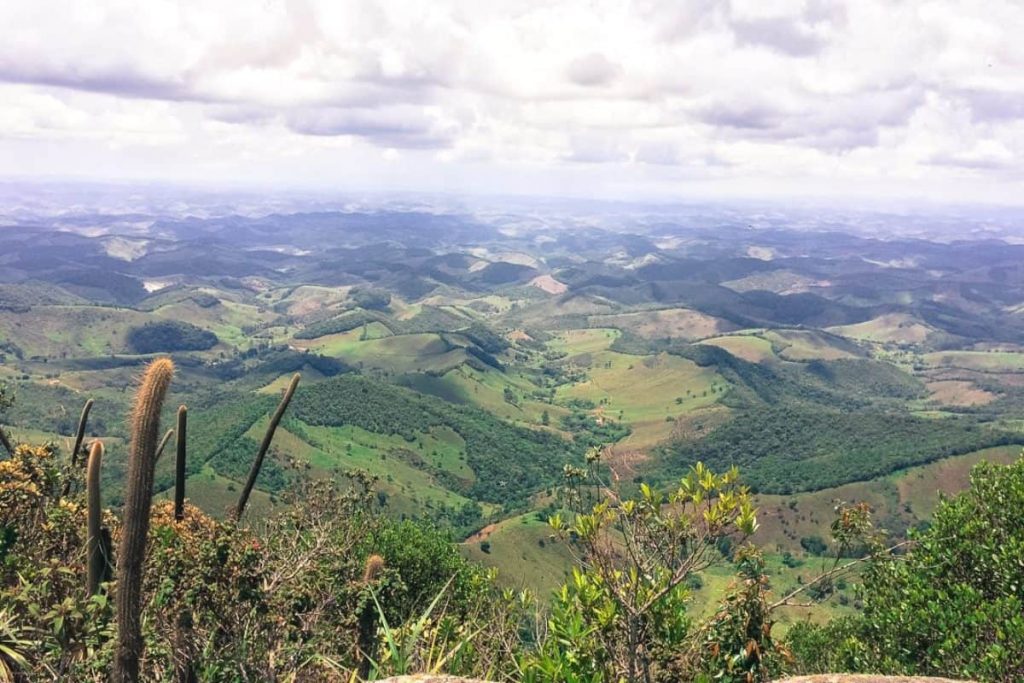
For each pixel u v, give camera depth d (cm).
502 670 652
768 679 563
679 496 552
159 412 471
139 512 459
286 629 665
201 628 614
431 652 629
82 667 553
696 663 561
